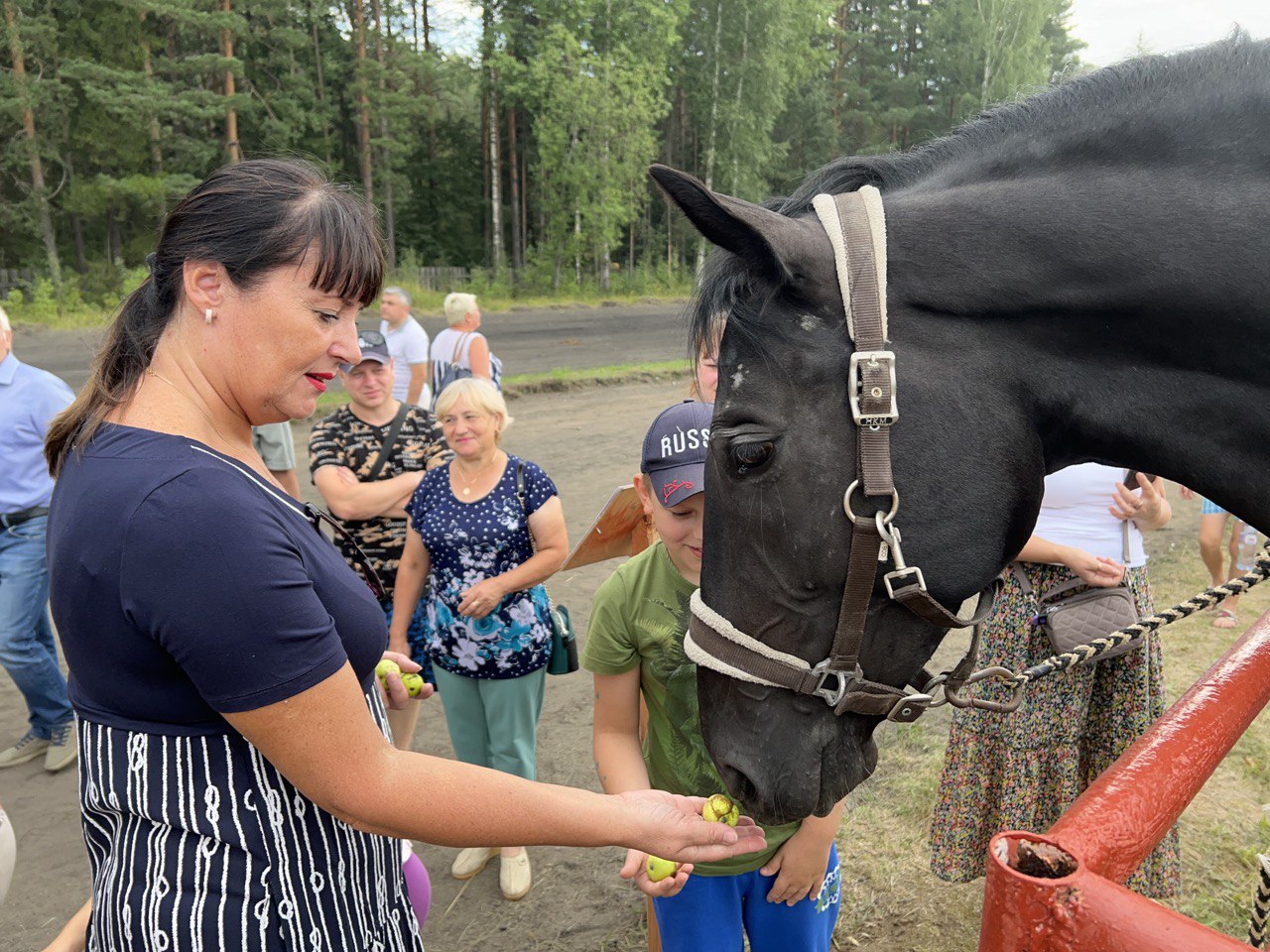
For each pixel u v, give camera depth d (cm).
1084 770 257
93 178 2725
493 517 284
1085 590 240
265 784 114
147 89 2547
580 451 900
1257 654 145
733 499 134
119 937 112
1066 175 140
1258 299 130
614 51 3078
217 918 111
